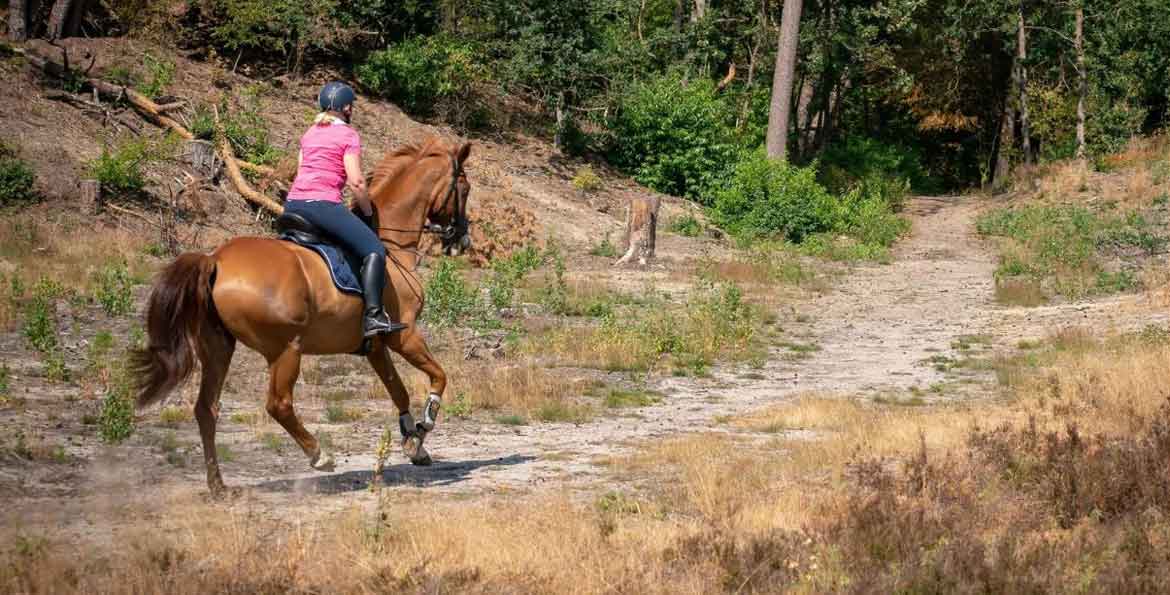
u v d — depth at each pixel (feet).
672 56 152.15
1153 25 167.94
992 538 22.74
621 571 20.74
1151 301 71.46
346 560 20.74
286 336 27.07
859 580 19.67
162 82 96.02
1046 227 119.34
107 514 24.88
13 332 50.49
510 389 45.19
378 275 28.45
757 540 22.22
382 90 120.47
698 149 126.93
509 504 26.91
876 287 89.35
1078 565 20.57
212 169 89.71
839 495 26.48
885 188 163.94
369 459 33.55
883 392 48.39
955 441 34.17
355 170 28.48
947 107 211.20
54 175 81.56
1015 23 176.04
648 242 94.89
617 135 129.90
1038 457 28.66
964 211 152.87
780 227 117.39
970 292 86.07
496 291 65.87
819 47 157.17
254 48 117.08
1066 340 59.57
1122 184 138.72
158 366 25.49
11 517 24.18
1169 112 172.24
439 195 31.63
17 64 92.22
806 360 58.34
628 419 42.37
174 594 18.86
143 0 109.29
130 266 70.23
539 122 133.08
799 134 170.60
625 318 66.85
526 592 19.70
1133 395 38.93
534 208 108.17
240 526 23.35
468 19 131.13
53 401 38.09
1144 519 23.76
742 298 78.95
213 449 26.96
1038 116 174.91
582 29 127.54
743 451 35.04
